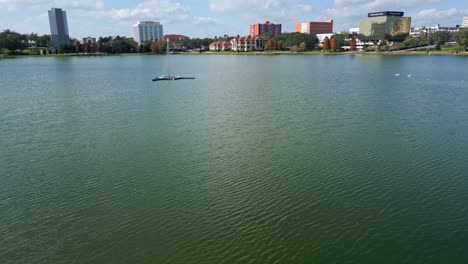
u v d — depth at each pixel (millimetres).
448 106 61031
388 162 34719
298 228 23891
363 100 67375
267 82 97438
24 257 21266
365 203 26969
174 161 35469
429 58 192500
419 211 25812
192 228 23969
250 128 47344
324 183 30297
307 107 61094
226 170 33125
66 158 36562
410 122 49812
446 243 22312
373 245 22219
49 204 27188
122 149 39125
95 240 22812
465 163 34250
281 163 34656
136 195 28500
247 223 24484
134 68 149625
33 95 75250
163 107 61750
